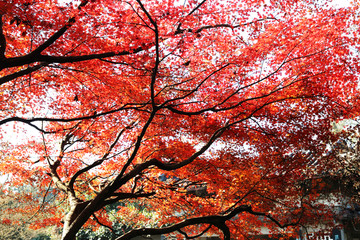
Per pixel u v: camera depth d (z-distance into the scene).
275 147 8.81
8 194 17.61
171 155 9.00
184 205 9.85
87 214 5.99
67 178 11.10
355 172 10.12
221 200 9.38
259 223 9.62
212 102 8.32
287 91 7.91
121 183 6.11
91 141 10.30
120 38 5.79
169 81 7.73
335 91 7.80
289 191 9.46
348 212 10.39
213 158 9.01
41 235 26.03
